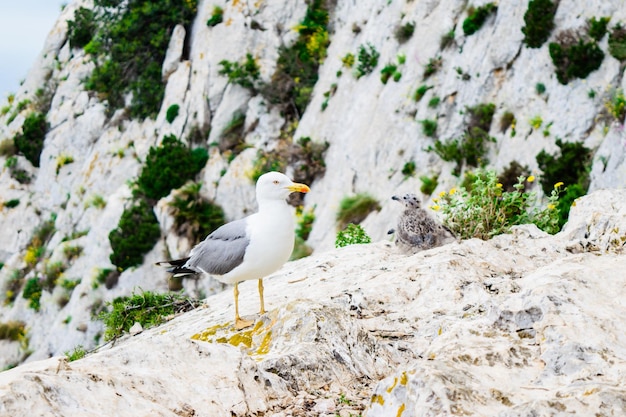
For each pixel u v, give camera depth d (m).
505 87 27.75
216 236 7.74
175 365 5.16
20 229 42.03
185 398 4.88
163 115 39.41
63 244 38.00
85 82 44.41
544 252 8.52
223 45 39.38
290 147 34.44
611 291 5.55
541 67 26.69
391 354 6.30
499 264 8.18
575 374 4.66
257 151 35.66
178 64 40.81
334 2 39.41
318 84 36.66
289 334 6.14
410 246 9.95
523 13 27.98
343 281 8.40
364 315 7.28
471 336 5.40
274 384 5.44
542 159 24.31
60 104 44.47
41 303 37.38
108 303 12.26
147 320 11.41
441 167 28.47
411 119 30.22
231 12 40.22
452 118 29.02
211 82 38.66
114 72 42.56
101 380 4.64
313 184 33.16
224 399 5.01
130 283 33.75
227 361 5.34
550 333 5.02
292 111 37.12
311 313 6.17
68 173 42.19
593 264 6.11
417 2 33.16
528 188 24.73
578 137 24.66
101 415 4.39
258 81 37.75
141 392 4.76
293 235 7.56
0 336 37.28
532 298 5.42
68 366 4.81
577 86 25.38
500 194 11.16
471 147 27.06
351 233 13.35
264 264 7.43
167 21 42.22
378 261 9.59
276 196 7.44
